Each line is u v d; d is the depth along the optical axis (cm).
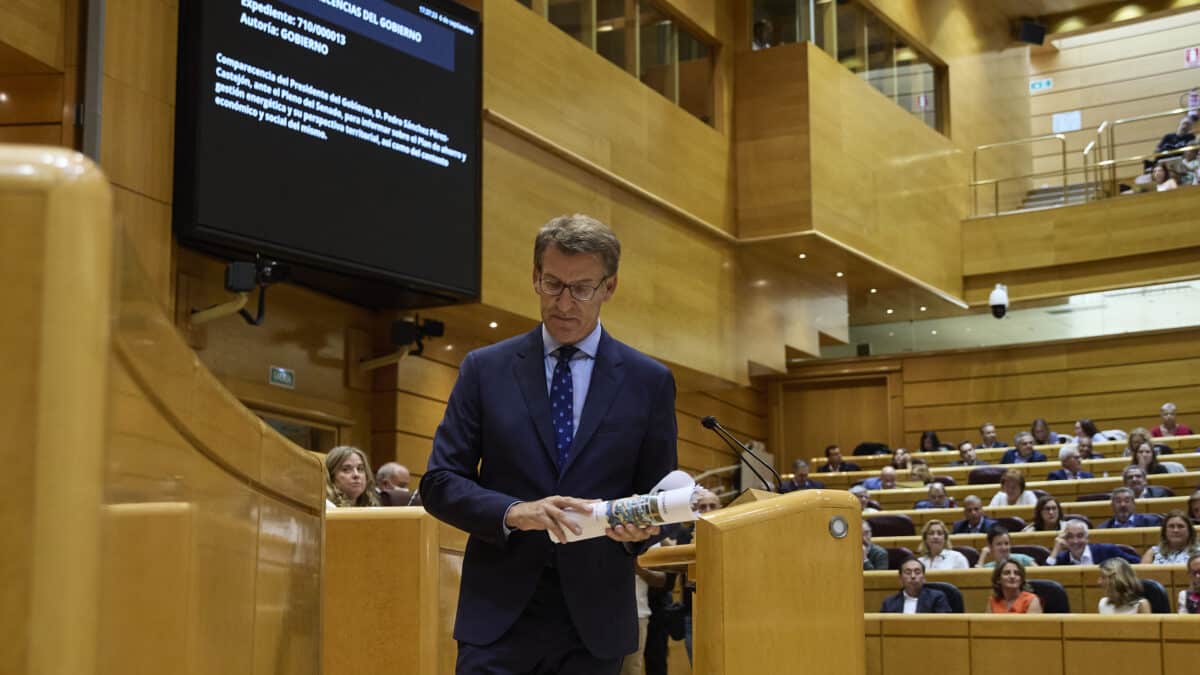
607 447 257
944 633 557
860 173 1616
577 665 255
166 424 133
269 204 877
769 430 1920
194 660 152
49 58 771
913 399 1866
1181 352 1756
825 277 1681
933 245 1784
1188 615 517
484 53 1131
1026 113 2147
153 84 827
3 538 91
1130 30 2289
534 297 1156
